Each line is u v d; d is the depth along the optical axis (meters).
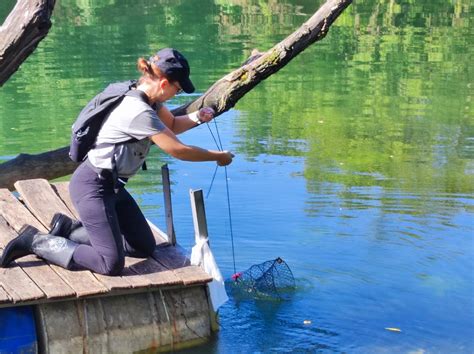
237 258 6.30
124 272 4.77
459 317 5.24
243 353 4.72
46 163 6.07
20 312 4.43
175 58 4.45
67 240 4.73
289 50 6.01
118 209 4.87
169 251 5.18
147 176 8.43
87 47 15.60
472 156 9.11
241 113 11.15
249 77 6.08
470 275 5.95
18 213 5.48
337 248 6.48
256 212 7.31
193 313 4.79
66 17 19.53
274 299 5.50
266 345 4.84
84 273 4.68
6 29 4.39
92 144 4.51
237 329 5.03
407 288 5.71
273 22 18.47
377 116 10.90
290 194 7.77
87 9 20.86
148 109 4.40
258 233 6.82
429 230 6.86
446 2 21.66
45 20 4.45
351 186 8.02
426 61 14.55
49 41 16.30
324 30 6.06
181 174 8.49
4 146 9.48
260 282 5.61
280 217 7.17
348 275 5.95
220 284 5.01
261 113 11.12
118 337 4.56
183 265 4.94
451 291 5.66
